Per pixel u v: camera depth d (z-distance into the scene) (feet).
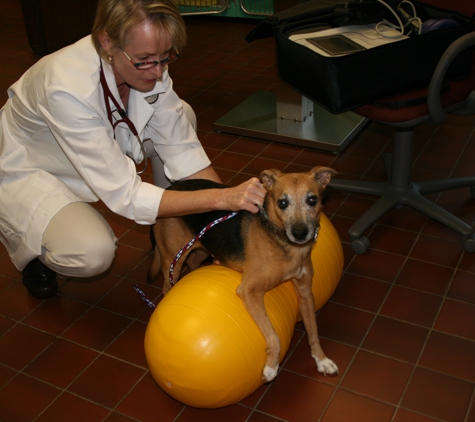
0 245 11.16
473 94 9.41
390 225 11.03
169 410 7.63
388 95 9.30
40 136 7.95
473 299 9.11
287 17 10.64
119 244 11.03
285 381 7.94
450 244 10.38
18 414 7.66
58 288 9.98
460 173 12.26
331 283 8.43
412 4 10.12
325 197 8.65
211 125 15.02
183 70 18.44
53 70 7.04
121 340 8.82
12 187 8.13
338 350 8.37
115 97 7.48
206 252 8.65
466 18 9.61
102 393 7.93
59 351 8.66
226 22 22.40
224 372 6.68
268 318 7.10
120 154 7.39
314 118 14.51
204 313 6.84
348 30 10.57
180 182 8.33
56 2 19.98
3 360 8.54
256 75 17.65
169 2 6.49
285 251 7.05
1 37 22.31
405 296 9.29
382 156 12.44
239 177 12.69
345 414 7.38
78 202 8.29
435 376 7.82
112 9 6.34
